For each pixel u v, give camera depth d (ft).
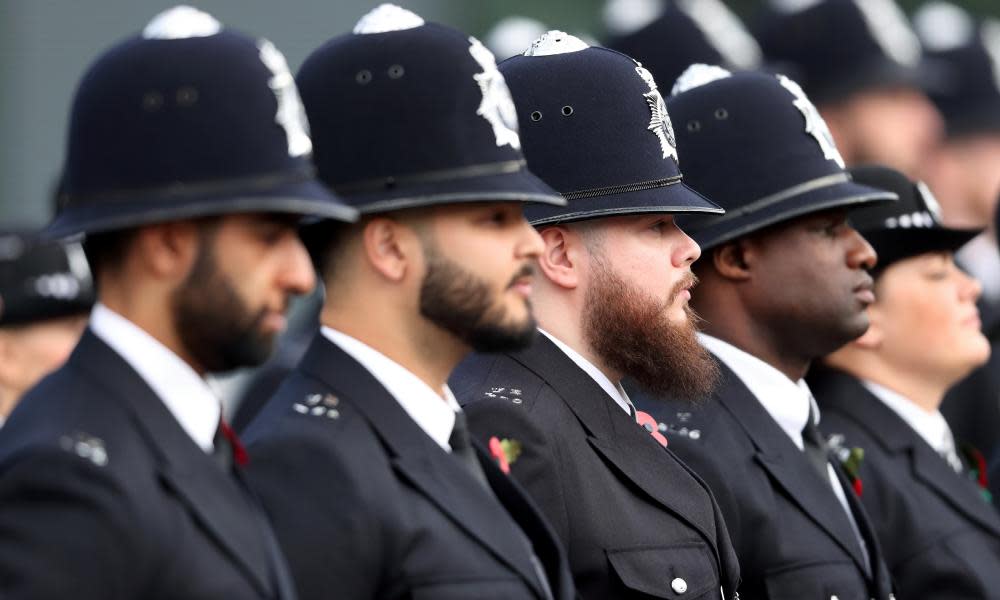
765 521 57.93
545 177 53.67
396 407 45.03
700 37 89.45
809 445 61.77
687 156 60.64
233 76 39.99
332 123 45.73
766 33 110.52
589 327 53.57
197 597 37.86
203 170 39.50
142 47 39.96
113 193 39.37
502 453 50.39
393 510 43.32
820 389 68.64
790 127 60.29
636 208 53.06
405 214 45.24
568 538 51.03
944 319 68.23
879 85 107.55
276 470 43.37
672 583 51.47
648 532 51.90
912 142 108.68
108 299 40.11
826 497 59.82
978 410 91.81
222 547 38.65
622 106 53.78
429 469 44.62
